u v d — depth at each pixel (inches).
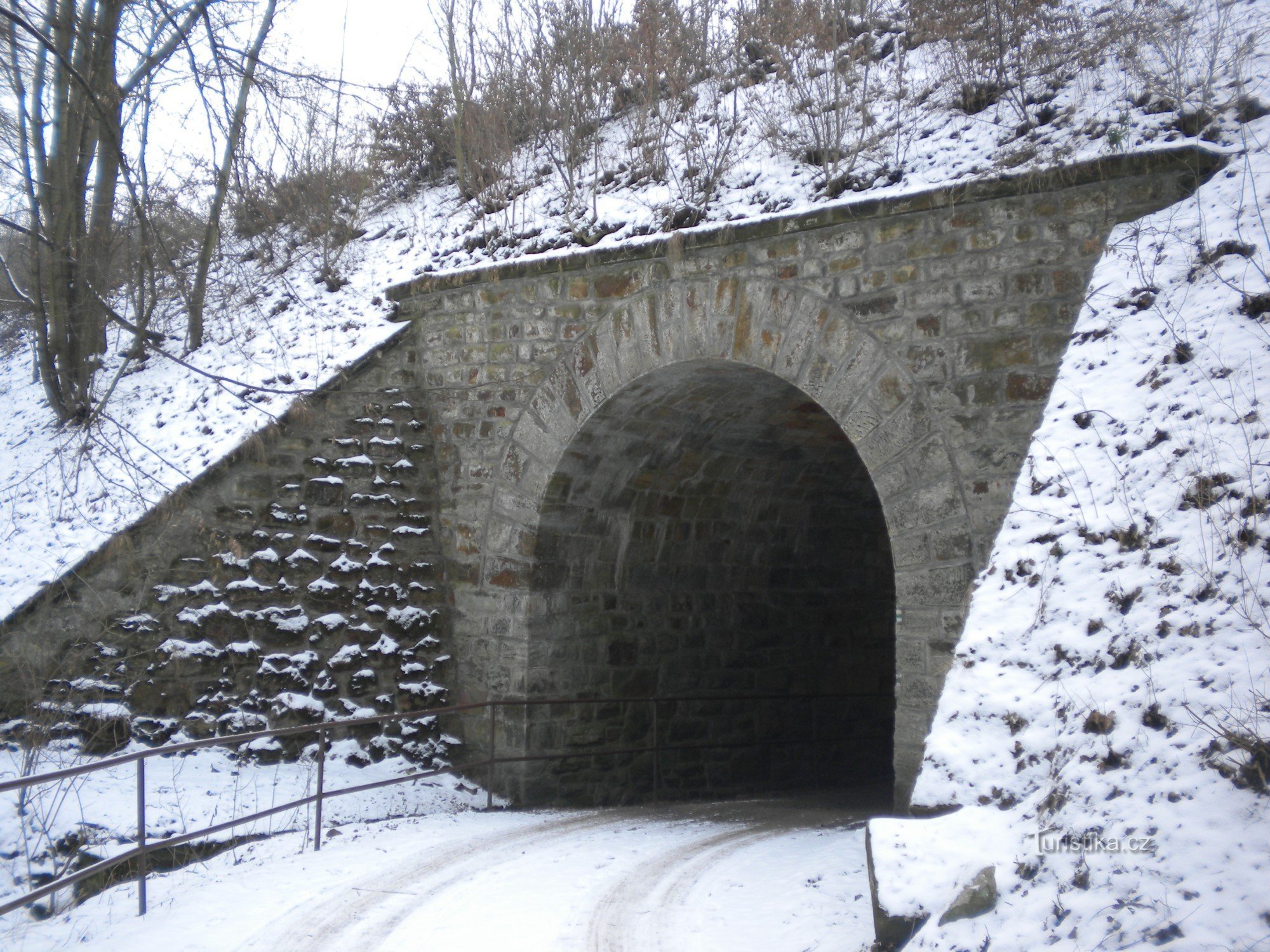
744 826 329.1
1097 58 306.7
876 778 526.0
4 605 351.3
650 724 428.5
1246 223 238.1
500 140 466.3
